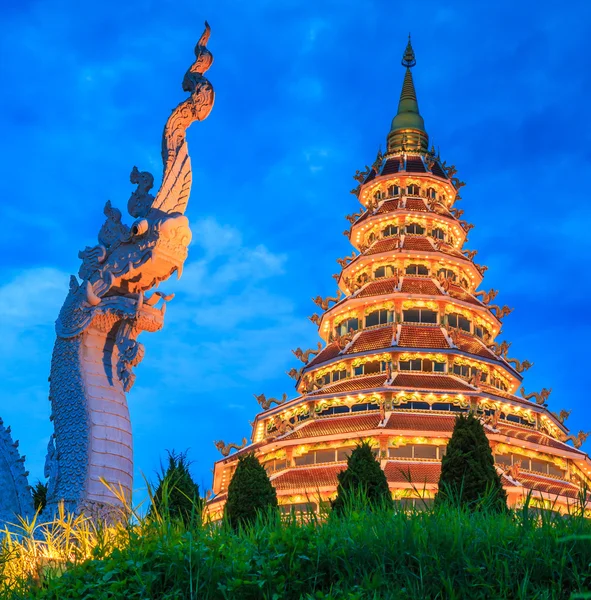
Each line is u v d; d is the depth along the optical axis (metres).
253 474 35.69
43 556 17.72
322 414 71.25
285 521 18.38
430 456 65.31
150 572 15.84
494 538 16.28
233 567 15.87
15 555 17.45
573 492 62.91
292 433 68.56
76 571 16.48
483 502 19.62
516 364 79.94
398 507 18.17
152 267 21.84
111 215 22.73
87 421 21.09
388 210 88.19
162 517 17.97
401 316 78.88
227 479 70.00
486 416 69.81
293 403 73.12
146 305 22.25
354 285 84.50
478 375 72.12
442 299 78.69
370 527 16.91
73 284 22.62
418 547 15.87
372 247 86.06
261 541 16.86
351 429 66.69
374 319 80.12
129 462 21.50
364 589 15.21
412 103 101.00
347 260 89.38
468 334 79.19
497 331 83.75
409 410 68.75
